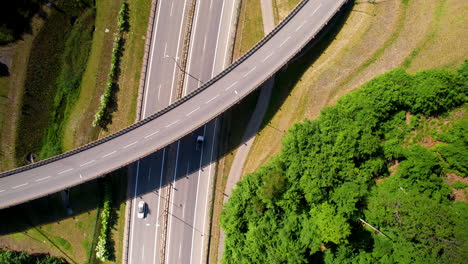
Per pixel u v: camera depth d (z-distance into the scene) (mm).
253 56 69000
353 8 72062
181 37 74125
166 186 74562
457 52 67188
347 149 61281
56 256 75188
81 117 74188
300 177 63281
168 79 74125
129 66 73938
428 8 69688
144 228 74938
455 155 62406
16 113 73562
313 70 72250
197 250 74250
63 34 73625
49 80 73812
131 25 73938
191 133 74125
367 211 62188
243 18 73562
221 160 74062
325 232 59844
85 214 74688
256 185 65688
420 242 58500
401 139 66250
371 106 63938
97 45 73938
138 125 70188
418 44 69125
